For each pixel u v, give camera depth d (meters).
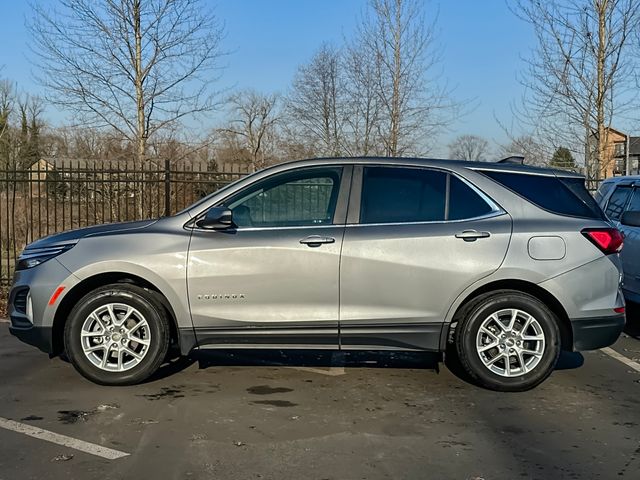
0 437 4.17
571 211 5.24
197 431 4.31
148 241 5.14
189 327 5.12
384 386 5.37
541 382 5.30
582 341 5.11
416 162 5.33
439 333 5.09
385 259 5.03
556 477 3.67
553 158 14.39
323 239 5.06
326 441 4.16
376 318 5.05
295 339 5.11
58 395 5.03
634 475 3.70
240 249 5.07
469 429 4.40
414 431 4.36
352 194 5.22
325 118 20.73
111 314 5.16
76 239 5.25
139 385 5.31
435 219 5.16
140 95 13.96
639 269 7.26
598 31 12.68
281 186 5.29
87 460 3.83
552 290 5.05
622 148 15.27
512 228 5.10
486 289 5.19
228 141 32.03
